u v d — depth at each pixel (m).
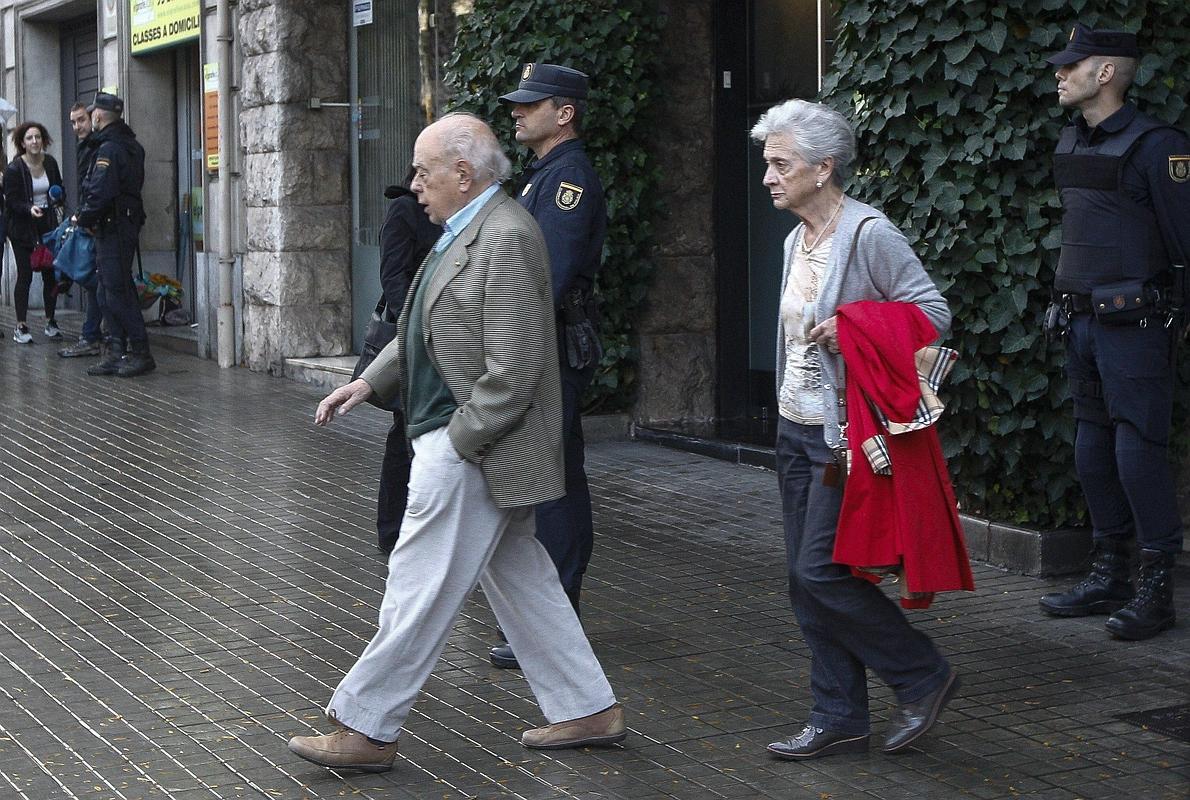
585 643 5.57
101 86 19.84
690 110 11.70
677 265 11.81
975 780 5.24
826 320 5.21
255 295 15.52
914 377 5.10
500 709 6.04
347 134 15.20
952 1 7.67
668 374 11.88
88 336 16.66
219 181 16.02
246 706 6.07
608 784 5.27
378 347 7.99
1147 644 6.76
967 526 8.18
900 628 5.38
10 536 8.94
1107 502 7.14
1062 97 6.90
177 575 8.09
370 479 10.48
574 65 11.12
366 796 5.17
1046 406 7.76
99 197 14.90
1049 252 7.64
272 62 14.95
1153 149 6.77
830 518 5.30
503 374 5.09
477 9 11.44
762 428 11.63
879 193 8.19
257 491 10.12
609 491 10.06
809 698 6.12
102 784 5.27
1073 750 5.51
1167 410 6.89
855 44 8.22
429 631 5.32
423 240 8.01
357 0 14.91
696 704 6.06
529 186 6.56
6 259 22.86
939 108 7.79
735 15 11.71
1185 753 5.46
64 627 7.17
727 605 7.47
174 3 17.23
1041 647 6.73
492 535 5.29
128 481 10.43
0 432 12.23
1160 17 7.68
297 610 7.45
